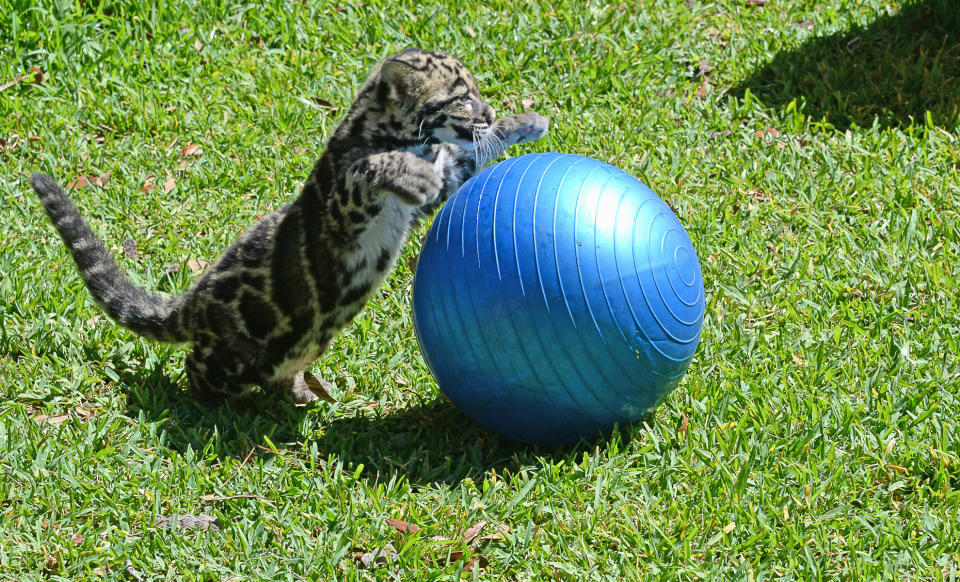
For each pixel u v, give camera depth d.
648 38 21.55
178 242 16.98
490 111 14.48
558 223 11.62
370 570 11.53
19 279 15.71
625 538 11.91
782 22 22.19
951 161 18.62
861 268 16.38
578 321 11.55
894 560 11.80
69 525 11.98
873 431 13.62
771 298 15.93
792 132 19.39
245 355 13.48
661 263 11.86
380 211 13.18
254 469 12.77
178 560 11.49
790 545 11.77
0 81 19.61
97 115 19.25
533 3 22.41
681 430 13.47
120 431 13.37
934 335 15.18
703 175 18.39
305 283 13.27
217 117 19.39
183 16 21.25
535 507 12.28
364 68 20.70
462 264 11.84
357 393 14.45
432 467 13.18
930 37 21.58
